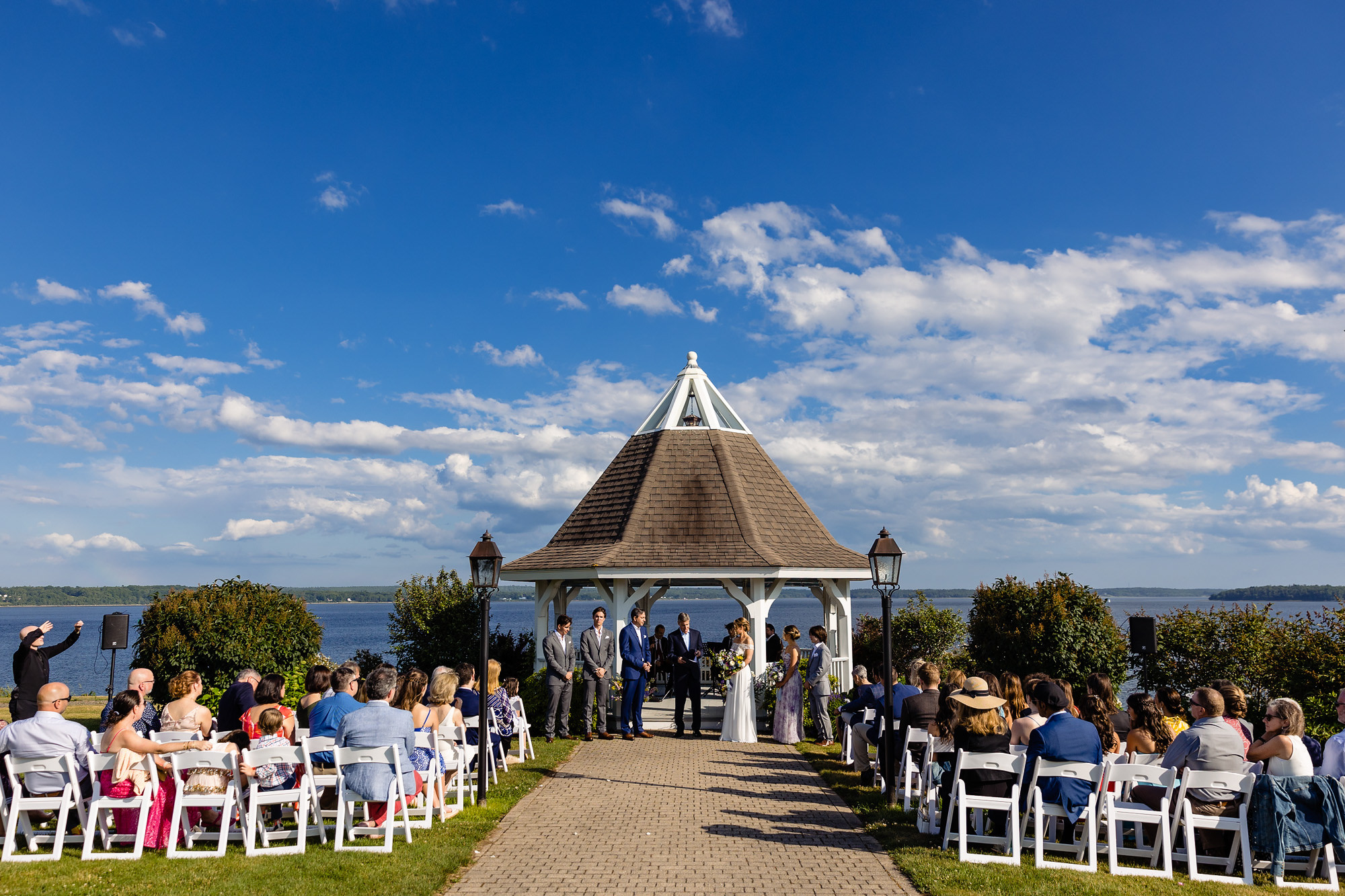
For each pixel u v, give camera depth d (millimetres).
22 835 7641
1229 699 7883
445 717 9328
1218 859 6980
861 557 16922
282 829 8008
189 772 7535
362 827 7605
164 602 16406
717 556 15234
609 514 17078
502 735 10859
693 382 18766
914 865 6719
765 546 15695
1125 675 16406
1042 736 7055
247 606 16422
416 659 19141
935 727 8336
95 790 7496
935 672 9406
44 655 10383
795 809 8859
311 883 6258
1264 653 13672
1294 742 6891
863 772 10172
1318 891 6391
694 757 12039
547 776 10680
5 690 34375
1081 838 7203
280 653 16391
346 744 7582
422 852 7043
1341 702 7324
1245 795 6723
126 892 6000
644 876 6574
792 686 13453
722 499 16703
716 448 17672
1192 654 14758
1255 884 6496
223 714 9328
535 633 17094
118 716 7395
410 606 19422
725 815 8570
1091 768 6797
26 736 7125
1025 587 16781
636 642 14109
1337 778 6730
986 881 6285
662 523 16312
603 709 14000
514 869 6773
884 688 9461
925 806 8211
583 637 14094
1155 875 6590
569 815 8617
